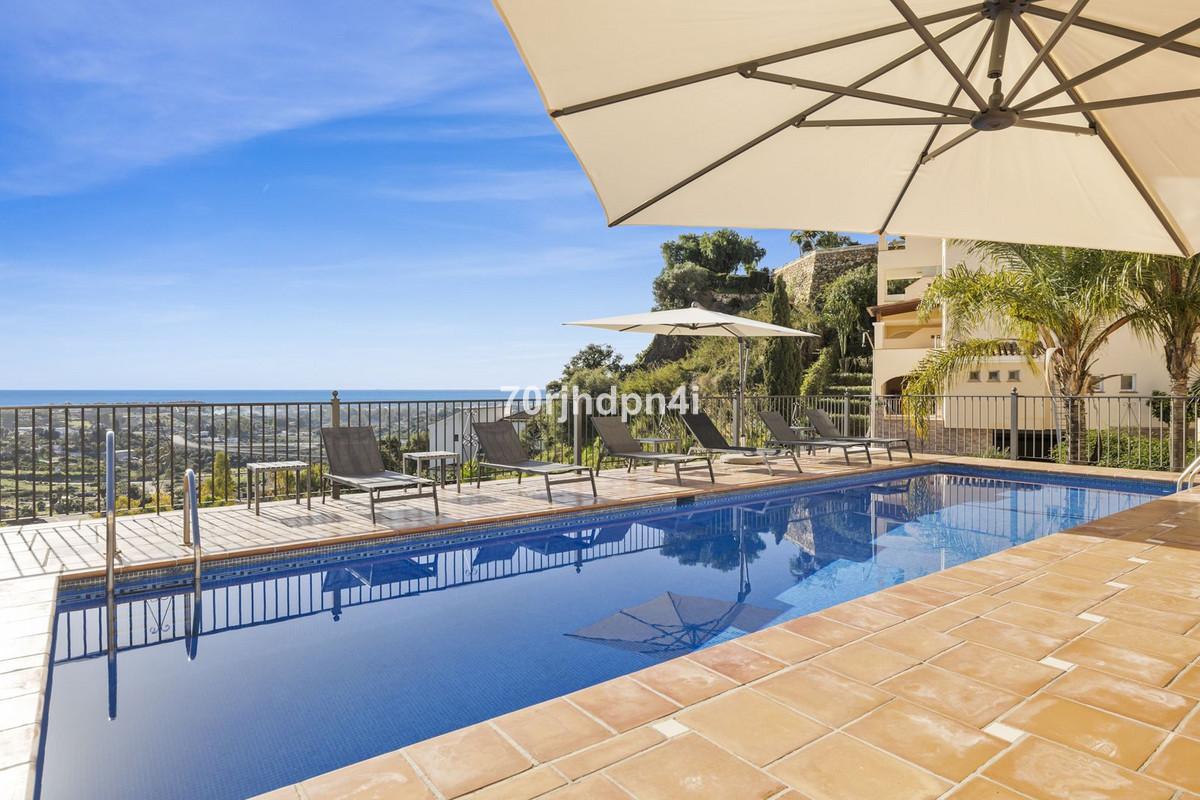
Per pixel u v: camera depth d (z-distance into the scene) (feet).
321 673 10.98
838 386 84.33
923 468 34.71
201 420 22.17
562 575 16.67
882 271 80.43
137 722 9.37
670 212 12.12
